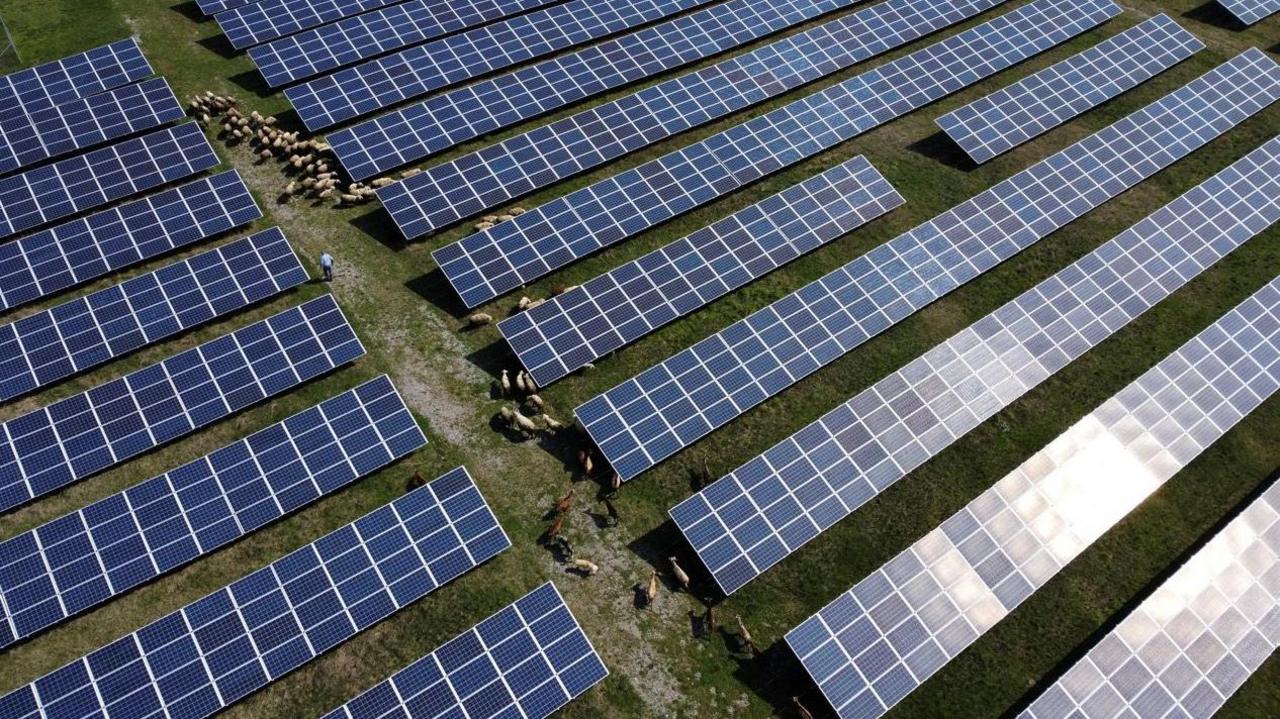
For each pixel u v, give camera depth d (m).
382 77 47.81
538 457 33.81
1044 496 32.34
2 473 30.58
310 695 27.70
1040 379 36.62
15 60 49.12
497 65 50.00
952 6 56.88
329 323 36.00
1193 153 48.47
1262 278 42.03
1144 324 39.81
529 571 30.91
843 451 33.34
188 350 34.50
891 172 46.16
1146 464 33.62
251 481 31.12
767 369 35.94
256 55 48.56
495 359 36.81
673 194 42.66
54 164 41.44
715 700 28.61
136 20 52.41
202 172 43.22
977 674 29.42
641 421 33.91
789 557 31.78
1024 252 42.56
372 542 29.84
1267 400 37.41
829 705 28.62
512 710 27.00
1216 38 57.12
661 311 37.81
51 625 27.89
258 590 28.38
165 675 26.55
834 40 52.94
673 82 48.62
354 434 32.72
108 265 37.84
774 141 45.75
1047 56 54.84
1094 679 28.22
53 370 33.94
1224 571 30.62
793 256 40.62
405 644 28.92
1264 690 29.52
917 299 39.19
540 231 40.12
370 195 42.56
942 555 30.64
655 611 30.30
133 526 29.53
